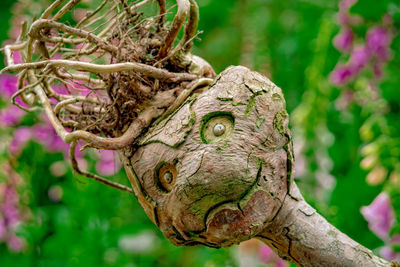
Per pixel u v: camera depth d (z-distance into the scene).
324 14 2.00
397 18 1.62
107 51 0.87
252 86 0.83
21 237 1.78
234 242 0.84
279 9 2.39
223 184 0.82
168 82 0.87
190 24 0.88
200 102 0.83
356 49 1.66
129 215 2.12
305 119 1.66
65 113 0.96
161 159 0.84
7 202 1.76
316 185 1.62
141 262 2.05
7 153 1.74
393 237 1.29
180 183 0.83
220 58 2.48
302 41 2.18
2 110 1.70
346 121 1.76
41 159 1.83
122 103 0.86
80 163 1.69
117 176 1.68
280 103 0.84
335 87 1.77
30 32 0.86
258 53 2.05
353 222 1.53
